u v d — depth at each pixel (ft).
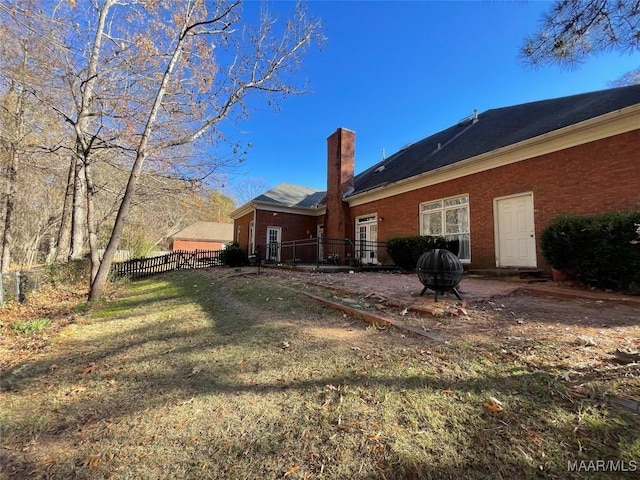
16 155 35.58
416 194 39.01
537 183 26.40
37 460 6.54
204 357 11.37
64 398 9.15
